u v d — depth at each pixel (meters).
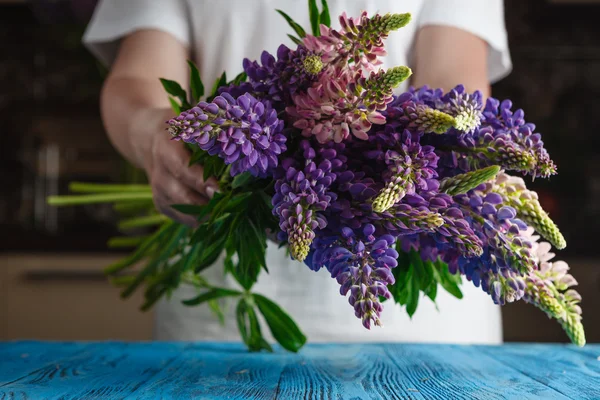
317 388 0.64
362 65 0.58
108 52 1.13
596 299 2.30
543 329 2.20
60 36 2.56
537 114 2.64
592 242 2.34
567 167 2.61
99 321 2.25
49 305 2.27
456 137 0.62
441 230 0.57
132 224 1.07
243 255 0.68
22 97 2.61
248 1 1.03
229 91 0.62
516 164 0.60
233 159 0.56
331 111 0.57
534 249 0.64
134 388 0.64
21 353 0.81
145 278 0.97
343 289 0.56
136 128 0.83
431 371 0.72
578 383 0.66
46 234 2.30
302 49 0.60
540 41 2.61
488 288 0.61
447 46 1.00
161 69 1.01
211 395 0.61
